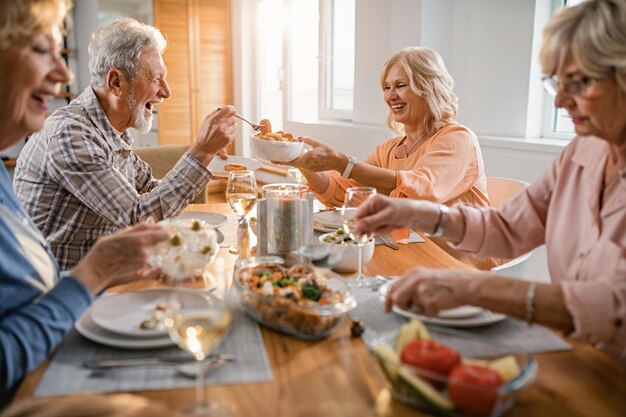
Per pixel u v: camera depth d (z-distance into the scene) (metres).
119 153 1.95
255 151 1.90
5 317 0.94
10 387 0.83
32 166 1.78
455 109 2.23
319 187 2.22
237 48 5.76
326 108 4.70
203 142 1.76
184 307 1.04
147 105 1.97
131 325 0.97
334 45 4.54
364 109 3.98
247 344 0.95
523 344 0.96
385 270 1.38
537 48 2.98
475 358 0.88
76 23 5.86
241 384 0.82
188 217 1.85
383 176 2.01
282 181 5.23
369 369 0.88
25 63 0.95
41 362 0.89
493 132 3.25
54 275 1.15
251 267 1.16
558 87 1.00
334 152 2.00
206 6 5.58
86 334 0.94
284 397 0.79
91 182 1.69
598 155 1.10
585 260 1.05
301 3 5.04
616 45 0.88
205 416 0.72
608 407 0.77
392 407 0.77
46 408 0.69
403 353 0.79
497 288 0.92
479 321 1.00
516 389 0.72
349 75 4.46
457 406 0.72
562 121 3.05
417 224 1.25
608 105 0.94
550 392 0.81
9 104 0.98
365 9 3.80
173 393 0.80
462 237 1.28
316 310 0.95
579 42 0.91
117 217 1.70
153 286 1.24
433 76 2.15
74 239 1.79
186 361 0.88
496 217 1.31
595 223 1.05
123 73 1.82
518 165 2.97
